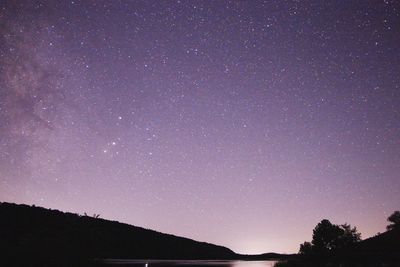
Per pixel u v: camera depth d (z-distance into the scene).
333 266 27.64
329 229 34.59
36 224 48.69
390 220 34.62
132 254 73.81
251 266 57.16
